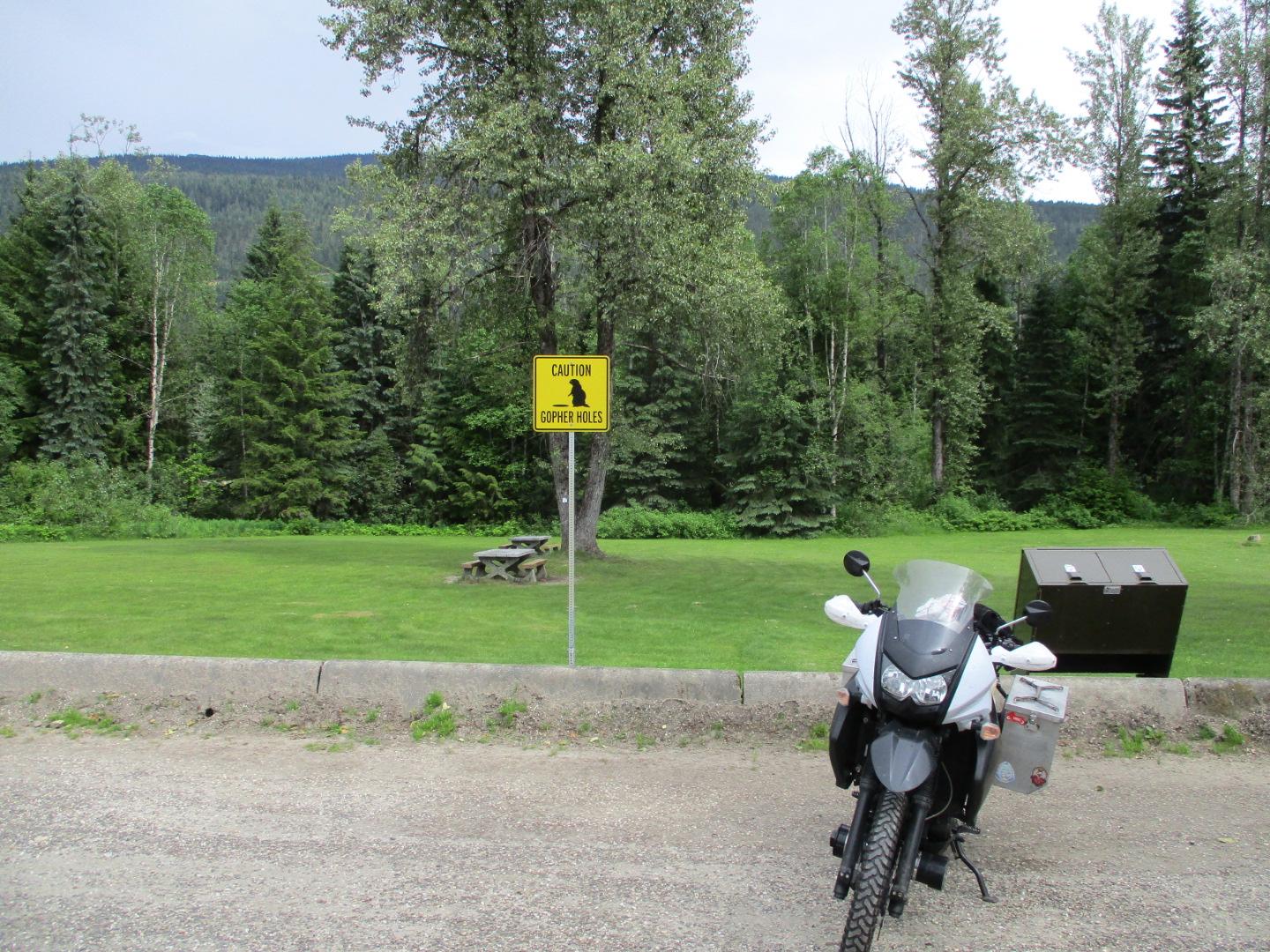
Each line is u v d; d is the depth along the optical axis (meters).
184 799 5.36
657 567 21.42
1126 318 48.19
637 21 18.66
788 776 5.90
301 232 59.09
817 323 43.28
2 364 43.75
